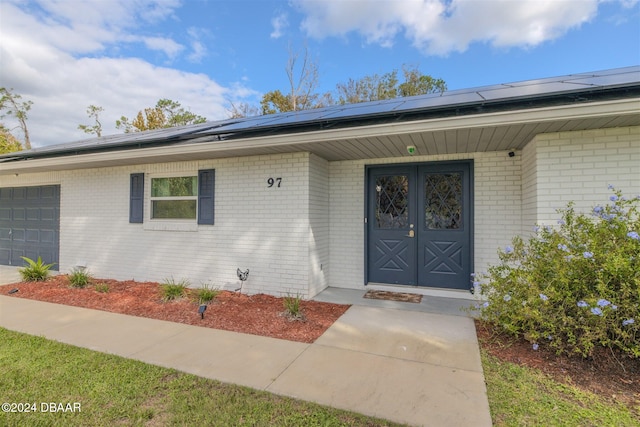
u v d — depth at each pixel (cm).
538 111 376
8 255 949
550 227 410
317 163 622
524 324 360
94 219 791
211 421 237
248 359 340
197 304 544
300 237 590
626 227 333
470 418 238
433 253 612
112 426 231
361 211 654
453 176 601
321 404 257
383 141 498
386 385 286
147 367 319
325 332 418
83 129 2736
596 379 294
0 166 794
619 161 409
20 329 429
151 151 622
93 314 497
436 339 392
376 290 638
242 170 638
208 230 667
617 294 310
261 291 619
